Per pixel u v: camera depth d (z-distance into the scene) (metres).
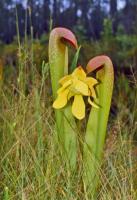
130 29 4.11
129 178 1.23
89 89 1.14
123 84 2.53
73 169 1.21
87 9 4.05
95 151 1.19
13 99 1.49
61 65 1.18
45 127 1.38
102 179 1.19
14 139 1.35
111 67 1.14
